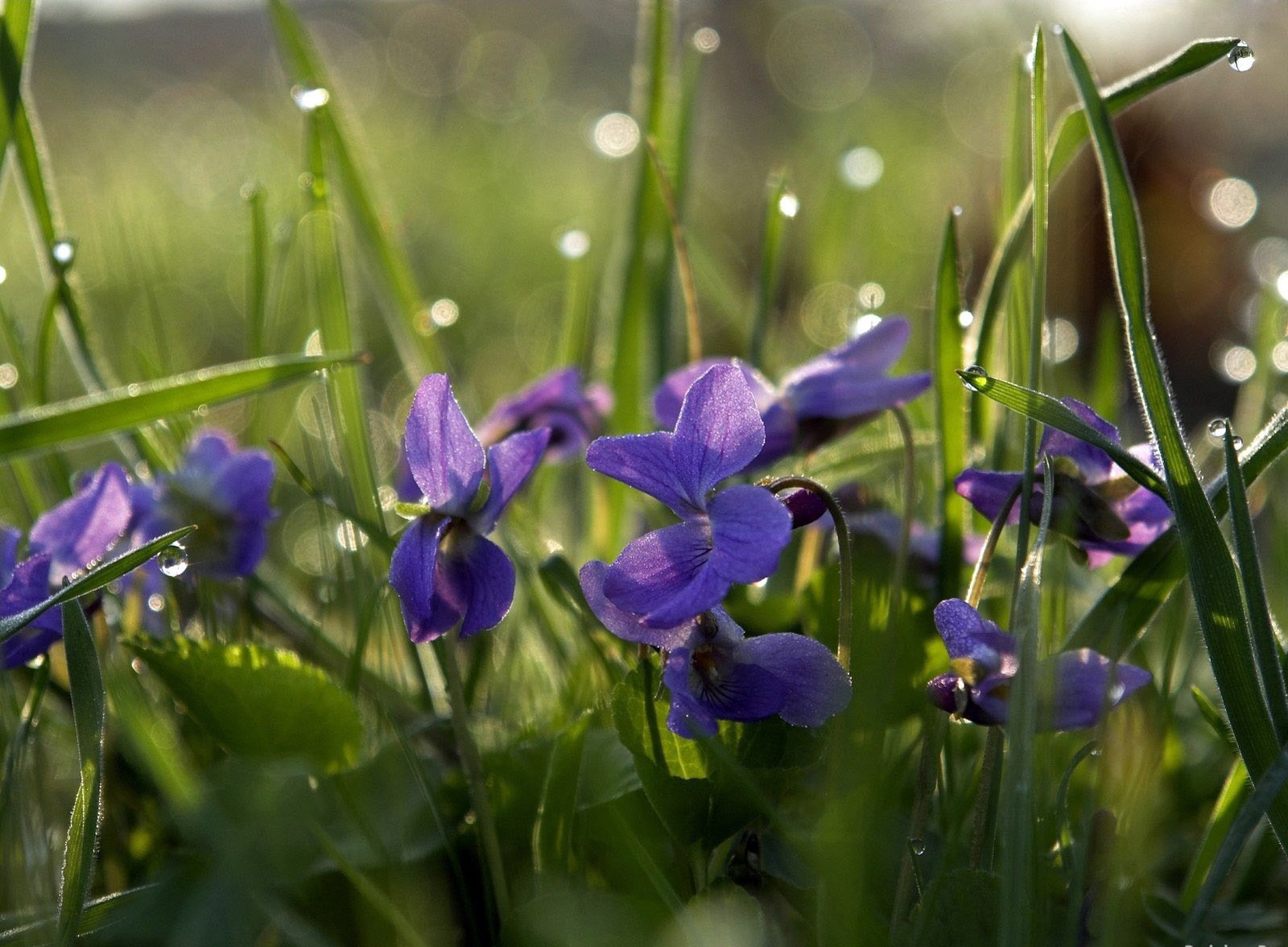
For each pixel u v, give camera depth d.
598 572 0.26
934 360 0.29
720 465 0.25
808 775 0.27
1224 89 0.64
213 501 0.30
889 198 0.82
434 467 0.26
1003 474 0.27
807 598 0.28
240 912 0.25
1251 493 0.33
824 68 1.18
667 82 0.37
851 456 0.33
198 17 1.96
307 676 0.27
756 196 0.85
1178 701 0.32
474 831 0.27
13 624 0.26
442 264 0.79
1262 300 0.36
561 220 0.96
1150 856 0.28
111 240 0.46
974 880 0.25
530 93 1.72
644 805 0.27
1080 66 0.27
